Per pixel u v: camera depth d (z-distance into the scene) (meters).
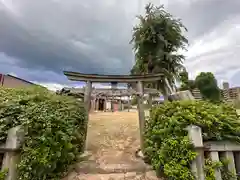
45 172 2.57
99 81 4.73
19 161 2.45
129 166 3.50
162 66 9.44
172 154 2.67
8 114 2.65
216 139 2.66
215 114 2.82
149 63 9.59
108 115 8.40
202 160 2.49
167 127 2.93
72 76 4.69
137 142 5.04
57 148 2.71
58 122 2.91
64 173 3.06
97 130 6.03
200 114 2.80
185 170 2.45
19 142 2.49
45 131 2.63
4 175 2.29
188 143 2.52
